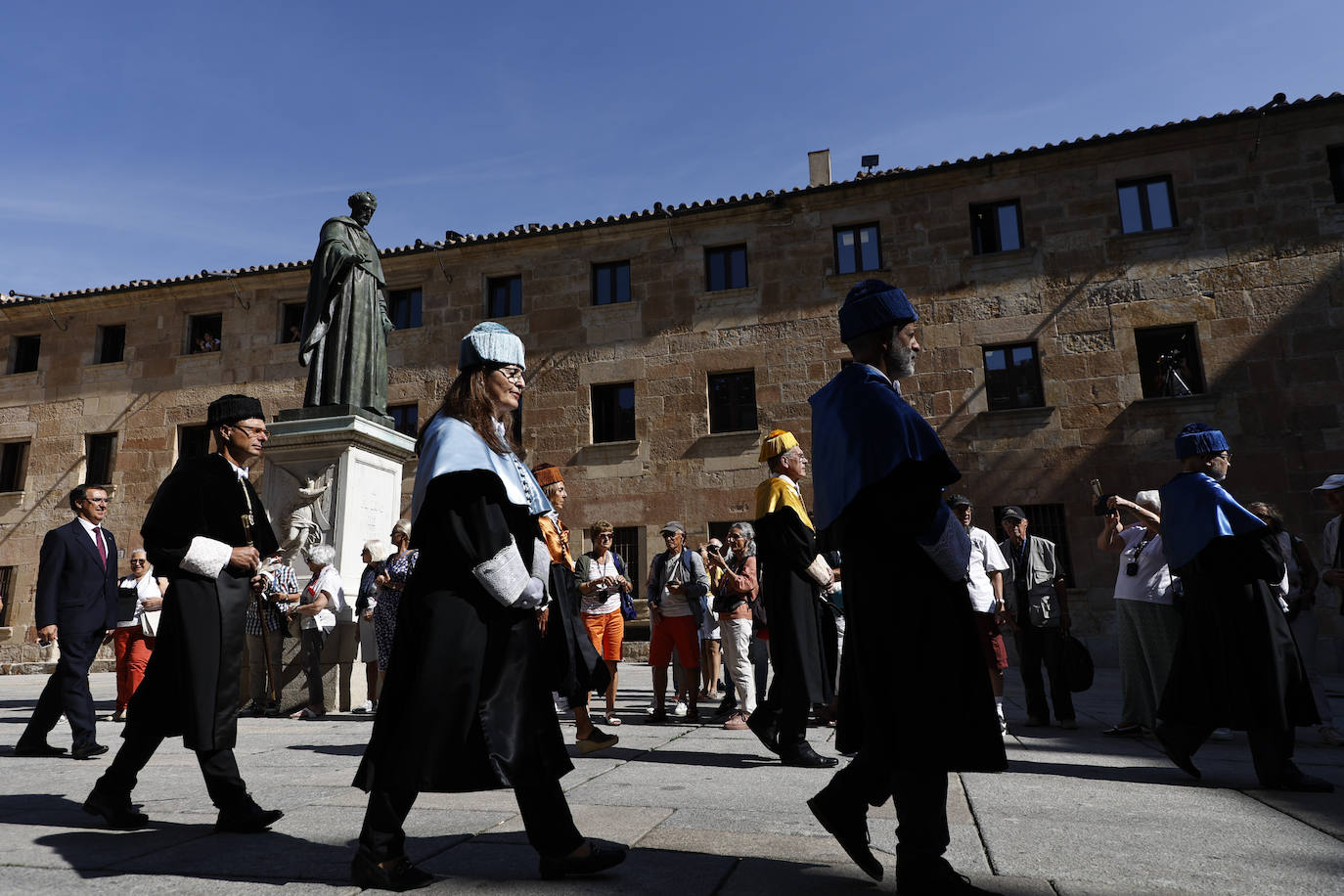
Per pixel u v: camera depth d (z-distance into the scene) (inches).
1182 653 154.4
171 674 114.1
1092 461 632.4
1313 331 607.8
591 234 766.5
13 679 660.1
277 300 834.2
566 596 173.2
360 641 317.1
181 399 829.2
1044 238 674.8
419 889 80.2
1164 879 85.4
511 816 117.5
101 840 104.0
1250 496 598.5
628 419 745.0
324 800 131.2
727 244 746.2
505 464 88.8
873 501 79.7
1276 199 632.4
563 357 756.6
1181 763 152.7
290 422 327.9
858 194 716.7
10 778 166.1
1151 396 644.7
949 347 676.1
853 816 84.1
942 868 74.8
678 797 131.8
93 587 213.3
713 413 729.6
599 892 79.0
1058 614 250.5
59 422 853.2
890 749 76.6
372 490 329.7
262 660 300.7
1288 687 143.7
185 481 121.4
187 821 117.4
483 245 781.9
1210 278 635.5
